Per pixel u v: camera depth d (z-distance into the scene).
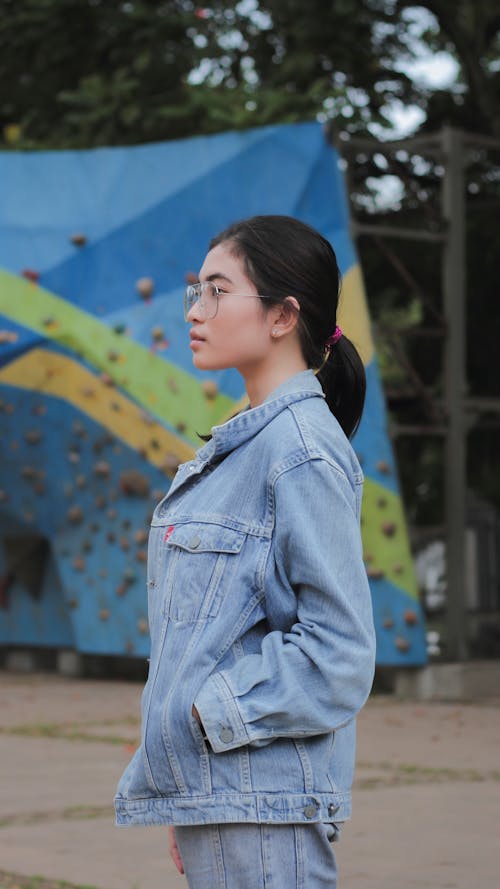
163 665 2.11
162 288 11.93
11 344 12.12
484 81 15.00
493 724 9.42
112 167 12.20
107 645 12.87
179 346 11.78
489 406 13.33
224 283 2.22
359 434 11.34
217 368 2.24
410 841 5.32
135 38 14.08
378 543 11.37
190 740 2.06
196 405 11.60
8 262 12.39
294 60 13.52
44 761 7.79
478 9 14.84
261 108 12.45
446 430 13.11
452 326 13.06
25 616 14.27
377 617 11.40
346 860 4.96
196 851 2.12
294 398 2.18
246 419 2.17
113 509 12.52
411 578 11.34
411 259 15.34
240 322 2.21
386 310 16.38
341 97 12.30
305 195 11.41
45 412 12.42
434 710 10.31
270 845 2.08
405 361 12.94
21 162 12.55
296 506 2.08
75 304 12.26
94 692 12.23
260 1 14.08
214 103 12.52
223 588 2.10
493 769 7.29
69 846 5.35
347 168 12.00
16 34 14.67
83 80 13.70
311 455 2.10
